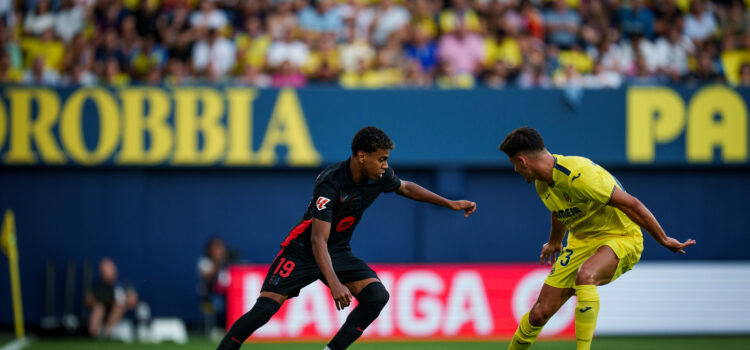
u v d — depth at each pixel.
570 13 44.31
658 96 37.16
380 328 31.98
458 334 32.16
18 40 42.28
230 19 43.94
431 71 41.25
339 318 31.91
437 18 45.19
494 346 30.06
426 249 37.69
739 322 33.97
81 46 40.88
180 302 37.09
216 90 36.59
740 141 37.12
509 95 37.09
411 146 36.91
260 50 42.56
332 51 42.19
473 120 37.09
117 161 36.22
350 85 38.03
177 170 37.47
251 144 36.62
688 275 34.03
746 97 37.22
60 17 43.28
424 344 30.62
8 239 32.94
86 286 36.38
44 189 36.59
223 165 36.72
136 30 42.53
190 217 37.38
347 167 17.45
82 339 33.44
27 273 36.34
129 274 36.75
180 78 39.91
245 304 32.16
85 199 36.75
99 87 36.16
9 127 35.75
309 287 31.97
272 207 37.69
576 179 17.30
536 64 40.66
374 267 32.28
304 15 44.00
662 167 37.91
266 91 36.75
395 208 38.09
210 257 35.47
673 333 33.69
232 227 37.56
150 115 36.34
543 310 18.58
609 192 17.05
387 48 41.84
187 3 43.50
